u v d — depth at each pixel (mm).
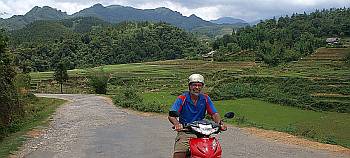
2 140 12273
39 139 12547
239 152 10078
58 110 24781
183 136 5305
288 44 119125
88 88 70750
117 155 9812
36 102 31406
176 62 113750
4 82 15492
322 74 71125
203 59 118375
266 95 54812
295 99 52031
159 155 9719
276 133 13734
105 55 121688
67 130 14859
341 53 98688
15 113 17141
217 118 5375
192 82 5340
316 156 9594
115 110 25031
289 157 9453
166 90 62500
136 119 19406
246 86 59781
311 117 40875
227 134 13547
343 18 146500
